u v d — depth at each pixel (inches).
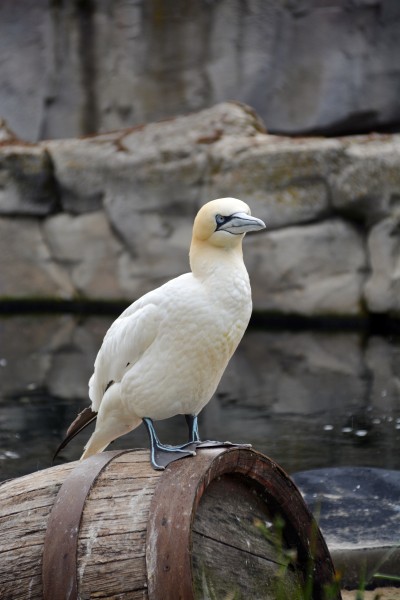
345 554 228.7
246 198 565.9
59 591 162.1
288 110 647.8
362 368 463.8
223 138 582.2
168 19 654.5
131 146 597.0
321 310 562.6
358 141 556.1
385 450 336.5
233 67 650.2
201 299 181.8
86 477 172.6
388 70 631.2
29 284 625.6
